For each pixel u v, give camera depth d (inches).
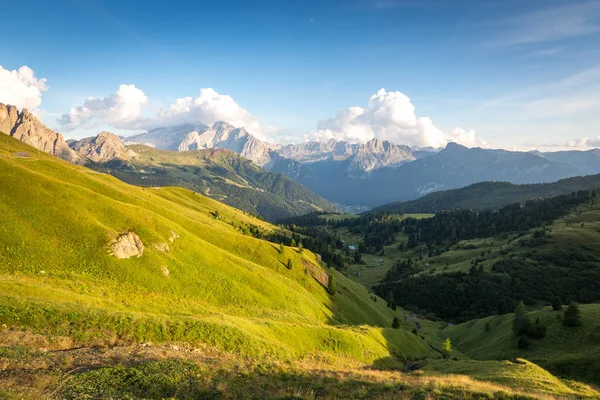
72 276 2140.7
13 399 737.6
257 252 4584.2
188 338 1672.0
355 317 4419.3
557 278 7190.0
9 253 2087.8
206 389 1043.3
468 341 4685.0
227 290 2979.8
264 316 2812.5
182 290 2640.3
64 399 800.3
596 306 3725.4
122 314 1643.7
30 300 1466.5
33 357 1042.1
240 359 1587.1
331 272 5698.8
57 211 2667.3
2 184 2667.3
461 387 1279.5
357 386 1277.1
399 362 2908.5
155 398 917.2
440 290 7824.8
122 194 4389.8
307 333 2512.3
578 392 1593.3
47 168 4099.4
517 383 1633.9
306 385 1269.7
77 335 1354.6
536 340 3440.0
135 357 1257.4
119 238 2647.6
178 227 3567.9
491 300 6978.4
